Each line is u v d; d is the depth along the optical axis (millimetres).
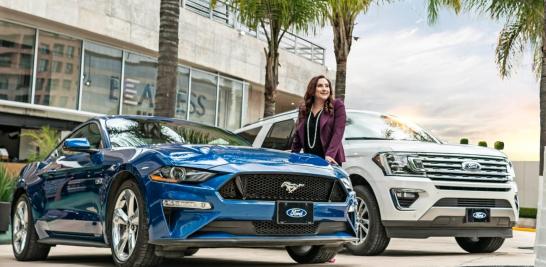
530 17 15328
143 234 5746
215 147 6262
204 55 22562
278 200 5852
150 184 5715
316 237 5996
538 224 5195
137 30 19812
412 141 8953
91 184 6508
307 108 7379
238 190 5730
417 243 11773
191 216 5586
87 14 18219
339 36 17516
